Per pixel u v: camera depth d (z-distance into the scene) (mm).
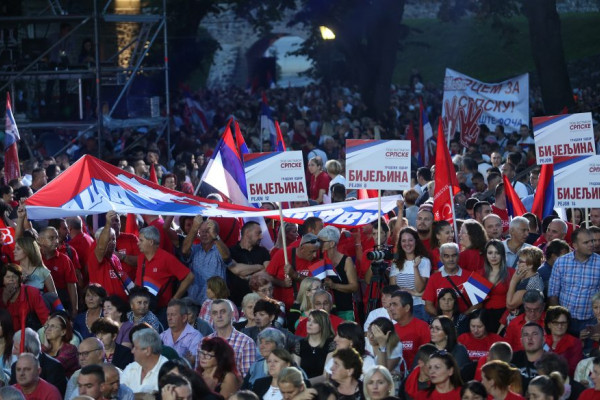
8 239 18531
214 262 18141
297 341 14586
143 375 13781
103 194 19109
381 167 17703
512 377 12203
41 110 36469
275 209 21453
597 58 79375
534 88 76250
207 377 13250
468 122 32781
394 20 55688
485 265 16109
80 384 12414
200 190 26766
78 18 33938
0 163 34312
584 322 15852
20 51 36219
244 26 100188
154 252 17453
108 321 14812
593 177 17297
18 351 14141
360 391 12844
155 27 54344
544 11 46344
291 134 42281
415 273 16547
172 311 15000
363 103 56406
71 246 18922
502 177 22234
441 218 18953
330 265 16828
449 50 91625
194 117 51000
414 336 14883
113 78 38281
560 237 17531
